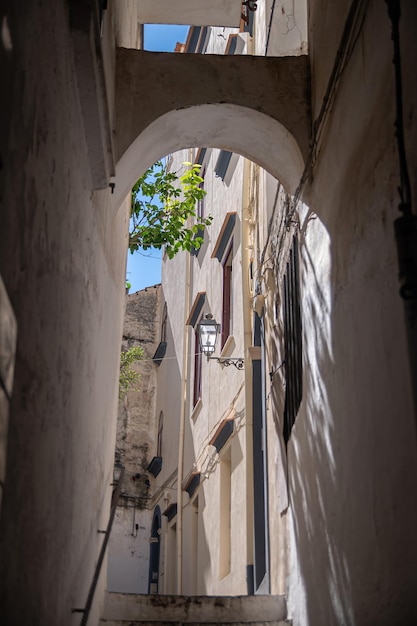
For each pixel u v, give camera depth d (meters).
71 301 4.64
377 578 4.24
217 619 7.19
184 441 14.97
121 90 6.64
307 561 6.37
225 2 9.40
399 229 3.47
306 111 6.68
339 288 5.27
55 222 4.04
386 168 4.19
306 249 6.54
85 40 4.51
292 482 7.21
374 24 4.54
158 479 18.02
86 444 5.56
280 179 7.28
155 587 16.80
